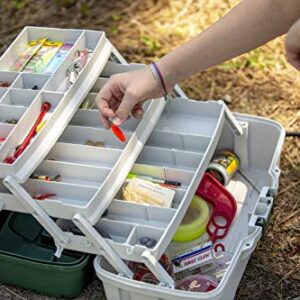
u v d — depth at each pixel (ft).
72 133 5.57
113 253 4.85
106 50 5.77
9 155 4.98
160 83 4.92
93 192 4.99
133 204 5.13
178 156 5.60
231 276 4.88
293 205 6.17
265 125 6.14
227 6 8.64
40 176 5.24
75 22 8.55
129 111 5.06
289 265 5.65
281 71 7.68
